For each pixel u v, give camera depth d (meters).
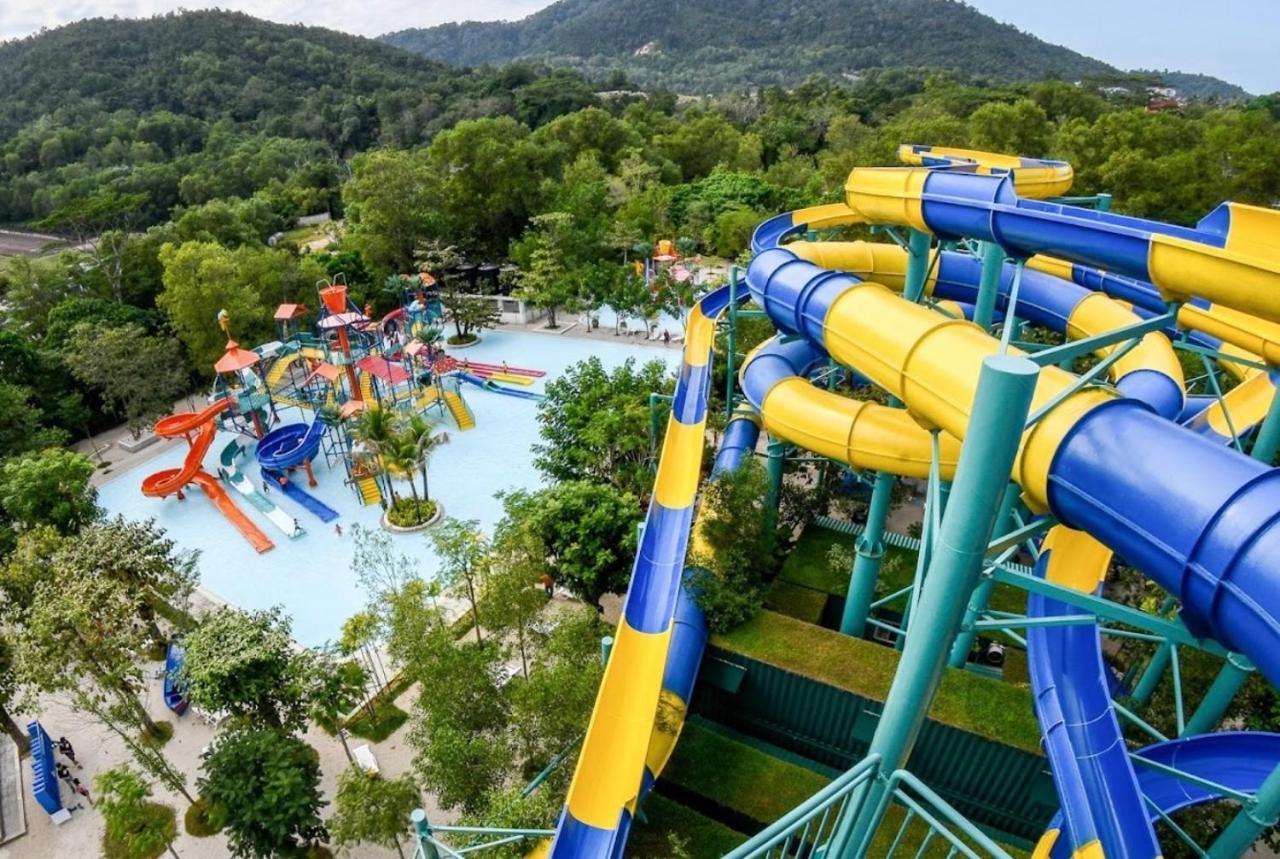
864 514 42.97
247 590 43.66
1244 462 11.81
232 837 25.66
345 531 49.16
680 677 27.95
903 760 15.51
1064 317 34.34
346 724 33.38
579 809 22.09
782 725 30.47
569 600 39.50
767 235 40.25
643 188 122.25
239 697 28.56
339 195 160.75
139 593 32.84
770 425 28.86
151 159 173.25
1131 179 86.75
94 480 56.72
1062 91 165.62
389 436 48.81
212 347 68.31
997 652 32.66
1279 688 10.25
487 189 102.81
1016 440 11.77
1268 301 15.20
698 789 27.70
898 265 39.53
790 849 25.86
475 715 26.72
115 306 72.44
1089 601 14.20
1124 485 12.81
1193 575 11.54
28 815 30.69
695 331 43.84
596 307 84.62
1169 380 24.52
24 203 152.25
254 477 55.88
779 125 169.12
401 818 24.67
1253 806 16.88
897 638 32.88
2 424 54.38
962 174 24.78
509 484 54.34
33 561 34.28
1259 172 86.06
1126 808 16.97
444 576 33.41
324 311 68.19
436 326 84.31
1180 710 22.17
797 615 34.25
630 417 43.72
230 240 96.75
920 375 18.53
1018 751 25.31
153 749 29.34
